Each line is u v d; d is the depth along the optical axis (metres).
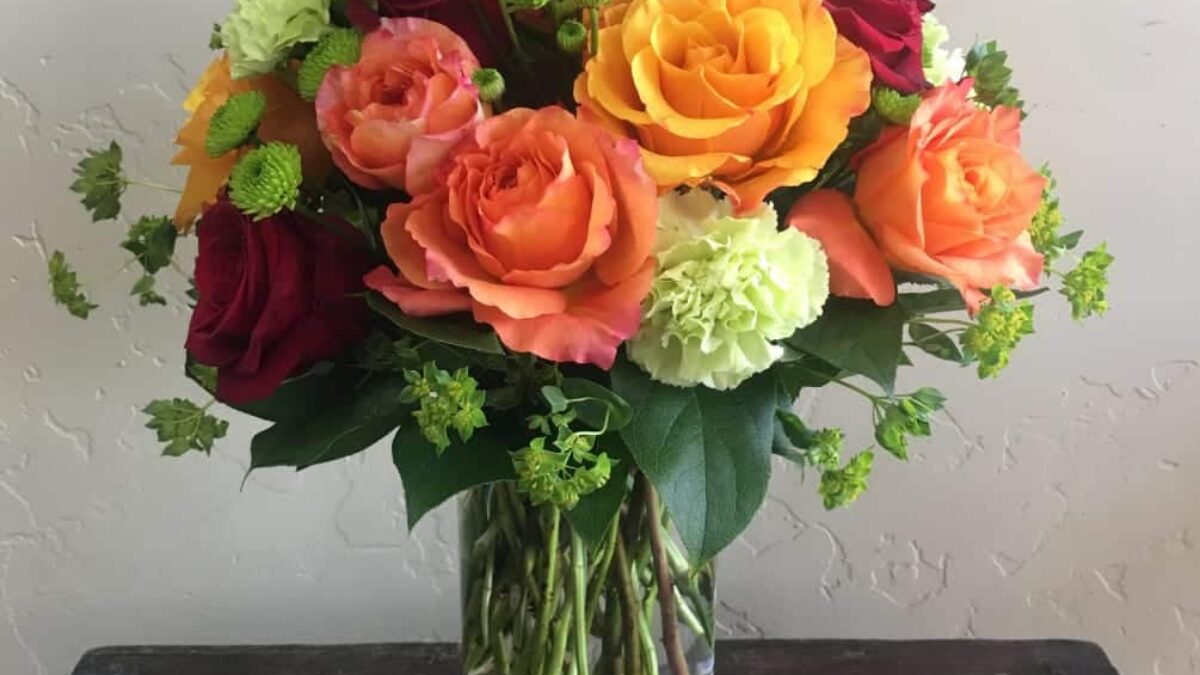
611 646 0.71
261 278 0.57
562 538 0.69
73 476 1.01
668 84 0.58
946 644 0.99
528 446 0.59
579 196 0.54
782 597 1.06
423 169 0.56
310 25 0.62
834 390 0.98
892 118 0.59
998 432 1.00
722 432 0.60
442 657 0.98
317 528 1.03
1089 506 1.02
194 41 0.90
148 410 0.68
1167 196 0.93
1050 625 1.06
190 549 1.04
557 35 0.59
